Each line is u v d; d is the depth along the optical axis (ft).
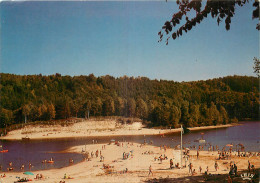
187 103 398.21
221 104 440.86
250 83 456.04
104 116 384.06
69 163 149.48
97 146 218.79
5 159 165.07
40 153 188.96
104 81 459.32
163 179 86.89
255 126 356.38
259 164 116.47
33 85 410.52
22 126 320.91
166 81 452.35
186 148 185.78
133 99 385.50
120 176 99.81
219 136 270.26
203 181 73.72
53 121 348.79
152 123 365.40
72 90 447.83
